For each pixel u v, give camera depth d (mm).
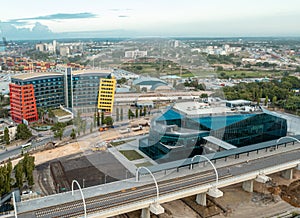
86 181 68750
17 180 64625
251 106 90562
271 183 73250
